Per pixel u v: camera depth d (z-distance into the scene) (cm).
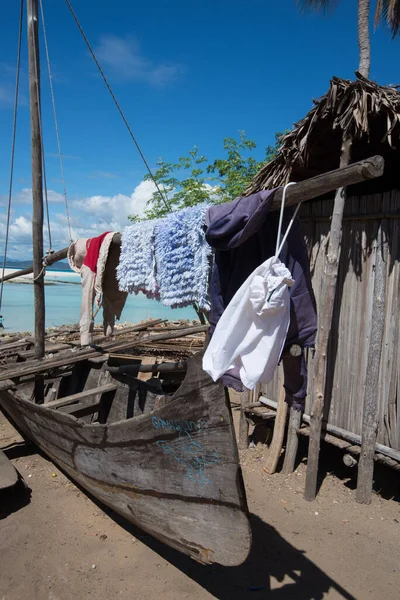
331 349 482
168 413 296
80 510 421
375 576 337
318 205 488
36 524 395
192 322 1070
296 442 492
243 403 561
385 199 424
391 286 423
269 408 552
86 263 437
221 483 276
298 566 348
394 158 507
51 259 530
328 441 464
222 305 282
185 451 294
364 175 207
